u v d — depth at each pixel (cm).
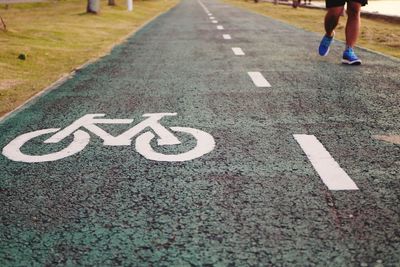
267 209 247
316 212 243
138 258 203
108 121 435
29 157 342
